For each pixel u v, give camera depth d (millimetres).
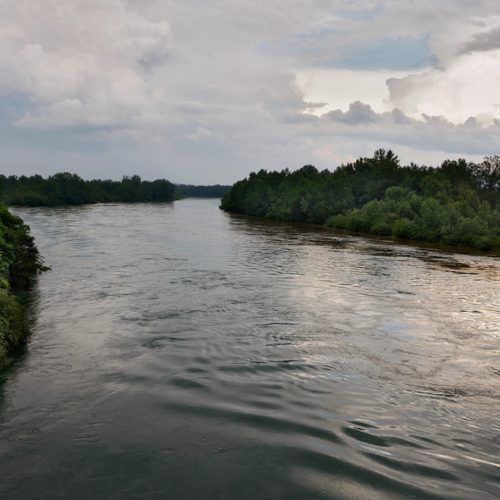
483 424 8805
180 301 18141
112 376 10711
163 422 8617
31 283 21062
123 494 6570
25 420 8609
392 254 35500
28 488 6656
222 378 10742
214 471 7137
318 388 10305
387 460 7512
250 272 25266
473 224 44656
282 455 7598
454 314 17312
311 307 17703
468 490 6777
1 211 23234
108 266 26203
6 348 12023
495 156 74875
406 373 11320
